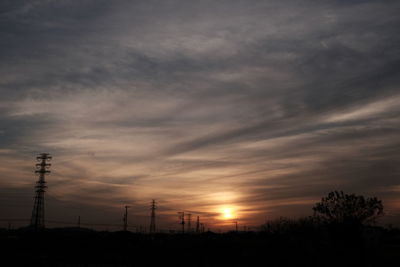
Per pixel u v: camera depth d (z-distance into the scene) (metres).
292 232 37.38
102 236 81.25
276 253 35.78
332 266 30.61
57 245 67.88
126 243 70.25
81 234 85.56
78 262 48.81
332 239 31.67
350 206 31.45
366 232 32.91
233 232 86.81
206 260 46.97
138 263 47.75
